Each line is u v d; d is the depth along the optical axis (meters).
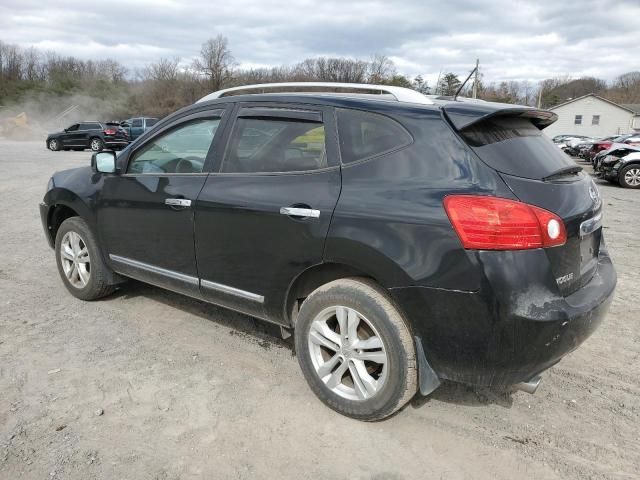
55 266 5.57
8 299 4.57
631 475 2.52
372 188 2.68
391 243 2.56
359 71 71.06
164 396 3.11
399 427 2.86
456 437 2.79
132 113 75.88
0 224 7.70
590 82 106.38
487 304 2.38
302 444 2.71
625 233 7.86
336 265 2.86
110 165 3.98
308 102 3.10
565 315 2.44
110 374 3.34
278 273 3.02
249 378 3.33
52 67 85.81
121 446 2.65
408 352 2.62
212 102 3.59
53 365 3.43
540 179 2.58
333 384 2.93
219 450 2.64
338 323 2.94
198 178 3.45
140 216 3.78
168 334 3.94
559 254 2.52
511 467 2.57
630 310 4.57
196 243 3.42
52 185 4.59
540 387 3.30
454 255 2.42
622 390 3.28
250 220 3.08
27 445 2.63
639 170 14.23
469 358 2.48
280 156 3.11
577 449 2.71
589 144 32.72
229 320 4.21
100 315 4.26
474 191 2.44
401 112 2.77
